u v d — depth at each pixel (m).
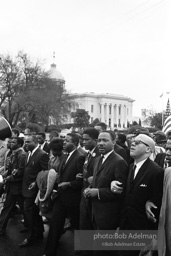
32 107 39.53
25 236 5.88
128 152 6.33
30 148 5.84
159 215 3.52
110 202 3.91
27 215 5.49
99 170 4.12
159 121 48.81
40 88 41.22
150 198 3.53
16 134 8.20
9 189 6.03
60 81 49.19
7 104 42.31
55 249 4.85
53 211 4.96
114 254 3.93
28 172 5.66
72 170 5.04
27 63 41.22
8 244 5.45
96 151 4.83
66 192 4.95
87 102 103.50
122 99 107.69
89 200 4.48
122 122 106.75
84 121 57.38
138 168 3.71
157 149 5.79
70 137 5.21
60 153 5.53
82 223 4.72
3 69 39.56
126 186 3.76
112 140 4.13
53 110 42.00
